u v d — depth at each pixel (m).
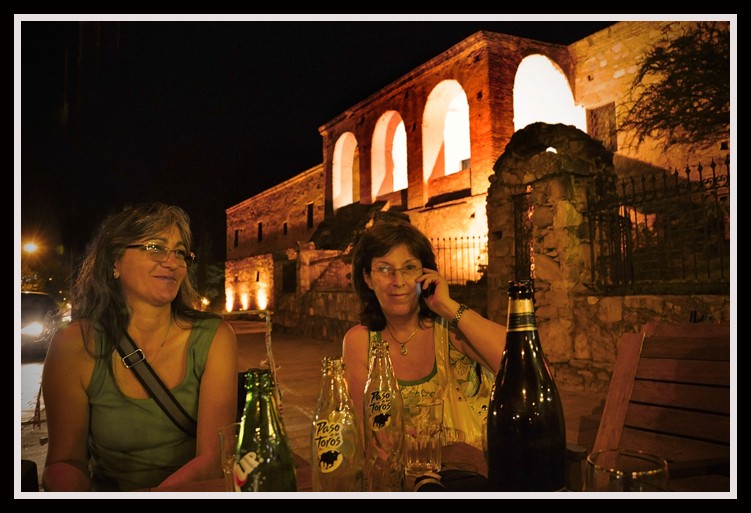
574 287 6.63
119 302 2.06
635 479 0.94
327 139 22.41
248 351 12.16
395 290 2.09
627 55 13.66
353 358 2.27
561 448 1.18
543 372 1.21
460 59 15.45
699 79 12.06
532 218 7.15
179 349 2.12
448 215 15.73
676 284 5.99
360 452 1.30
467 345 2.16
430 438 1.53
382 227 2.17
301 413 5.97
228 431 1.35
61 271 19.16
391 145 19.80
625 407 2.04
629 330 5.98
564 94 15.21
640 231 9.49
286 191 27.88
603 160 7.16
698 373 1.91
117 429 1.99
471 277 14.74
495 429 1.20
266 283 26.48
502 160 7.96
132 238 2.01
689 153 12.19
